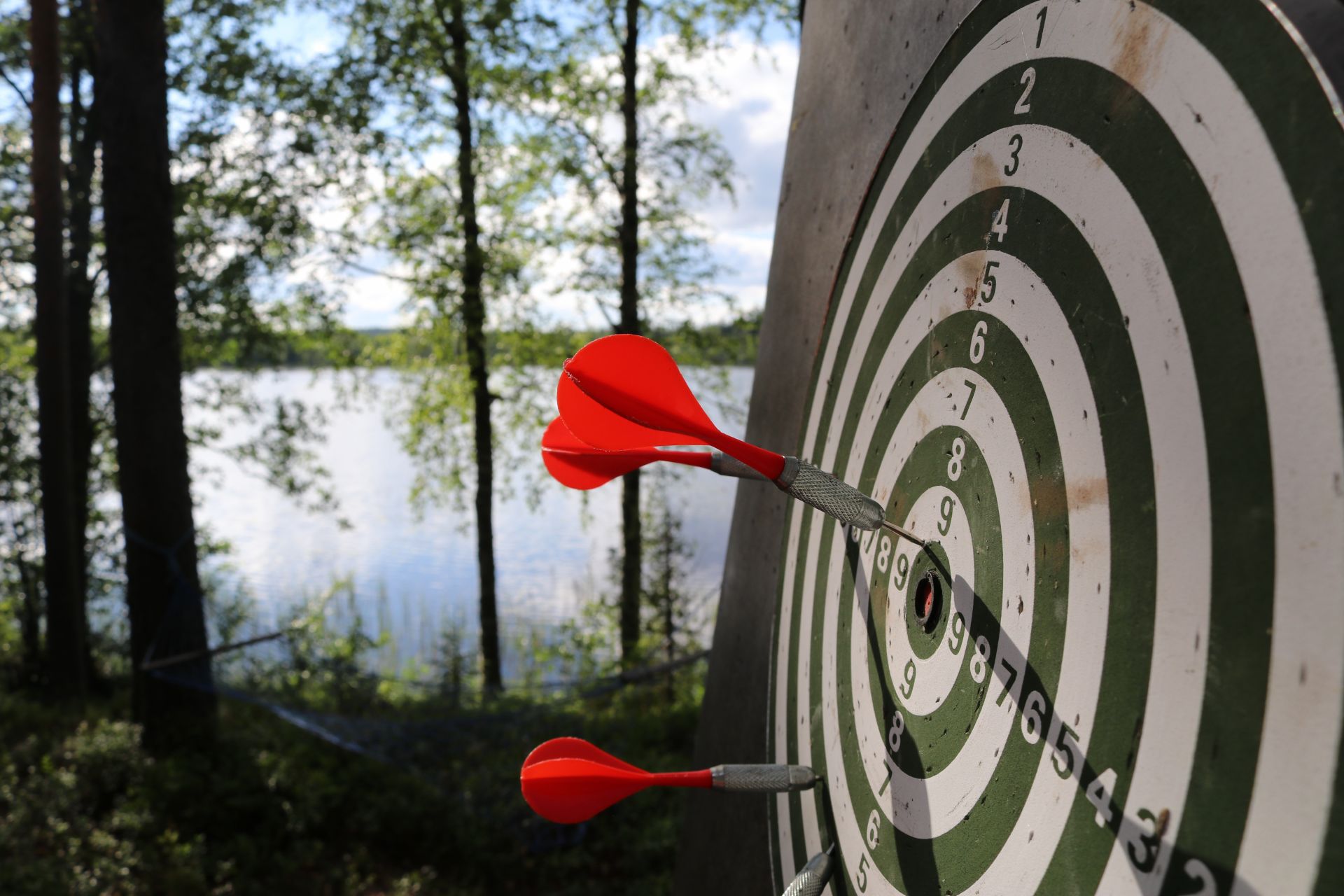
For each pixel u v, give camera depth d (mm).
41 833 8312
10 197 14578
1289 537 580
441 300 16047
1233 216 652
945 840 945
